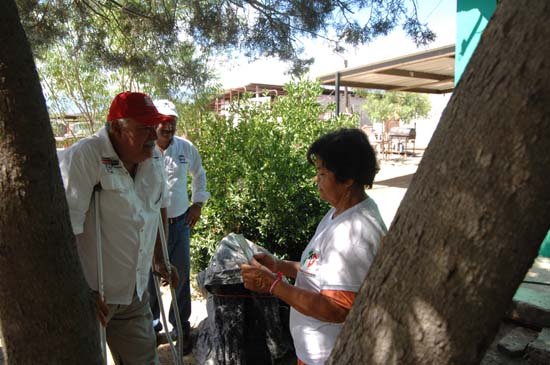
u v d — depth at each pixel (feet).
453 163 2.59
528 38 2.36
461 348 2.64
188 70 16.29
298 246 15.97
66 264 4.44
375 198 29.50
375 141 62.85
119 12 14.98
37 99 4.21
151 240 7.89
